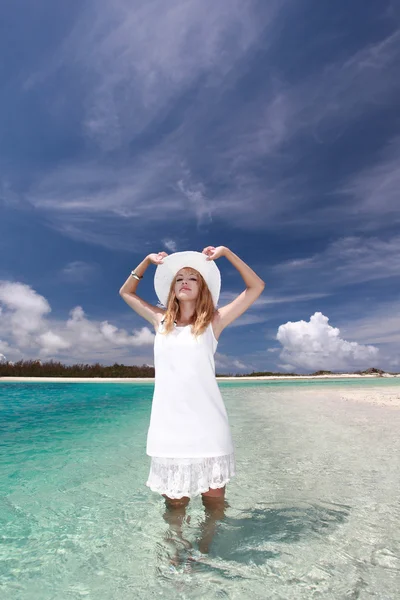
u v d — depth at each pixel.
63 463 4.08
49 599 1.67
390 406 9.48
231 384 25.28
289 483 3.27
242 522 2.46
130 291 3.09
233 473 2.54
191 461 2.37
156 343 2.72
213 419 2.47
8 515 2.64
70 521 2.53
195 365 2.53
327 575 1.84
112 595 1.70
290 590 1.72
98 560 2.02
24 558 2.04
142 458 4.31
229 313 2.84
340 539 2.22
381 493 3.00
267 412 8.62
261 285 2.86
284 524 2.43
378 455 4.28
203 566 1.94
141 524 2.47
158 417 2.51
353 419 7.24
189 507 2.72
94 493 3.09
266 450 4.60
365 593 1.68
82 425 7.03
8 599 1.66
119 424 7.16
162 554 2.07
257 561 1.98
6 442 5.31
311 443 5.00
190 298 2.72
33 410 9.70
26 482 3.39
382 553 2.05
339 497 2.92
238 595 1.68
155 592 1.72
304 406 9.89
